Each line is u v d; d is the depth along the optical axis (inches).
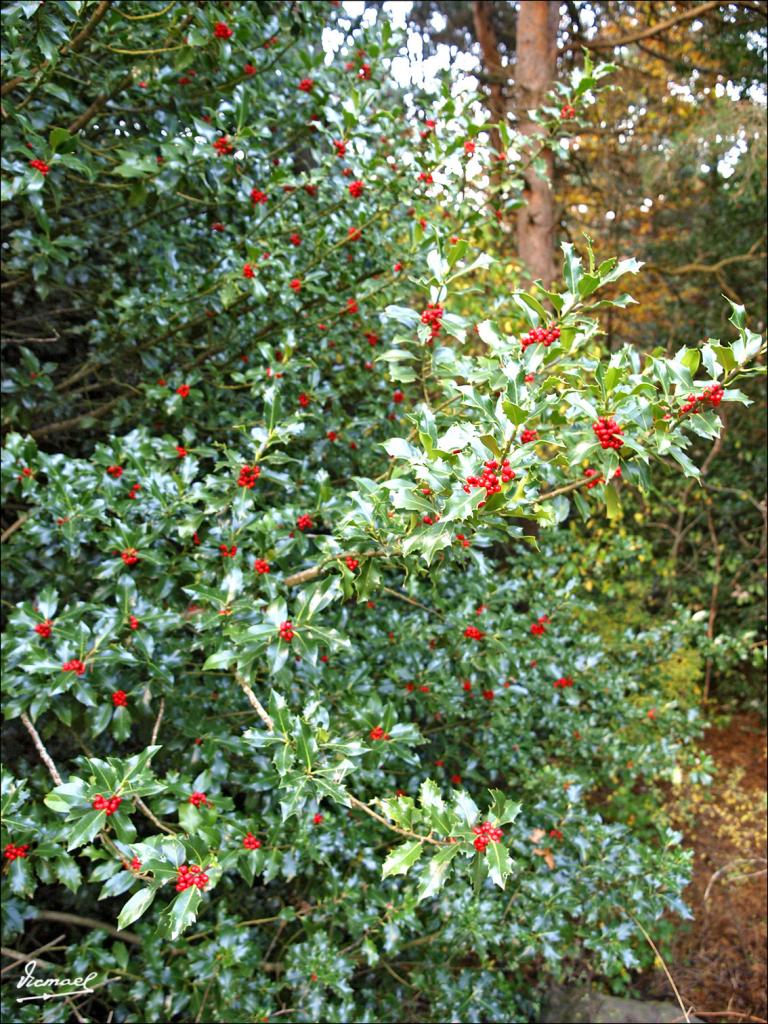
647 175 246.8
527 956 107.7
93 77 93.1
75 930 106.7
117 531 78.9
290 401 107.0
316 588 65.3
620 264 54.7
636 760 133.0
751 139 223.8
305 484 104.3
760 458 261.6
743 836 182.4
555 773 116.4
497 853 48.7
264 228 102.6
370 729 78.4
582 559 193.9
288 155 120.3
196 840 53.8
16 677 71.4
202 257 130.0
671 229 306.5
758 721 241.1
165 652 84.6
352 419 115.8
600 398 53.3
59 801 55.4
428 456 48.4
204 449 86.5
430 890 48.1
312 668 77.9
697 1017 129.1
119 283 119.0
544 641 122.4
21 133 92.1
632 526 277.0
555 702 125.5
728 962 146.4
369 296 99.9
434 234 63.9
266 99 111.3
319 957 90.5
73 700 84.8
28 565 95.5
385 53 103.8
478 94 98.3
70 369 137.0
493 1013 103.1
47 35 72.4
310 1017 89.2
